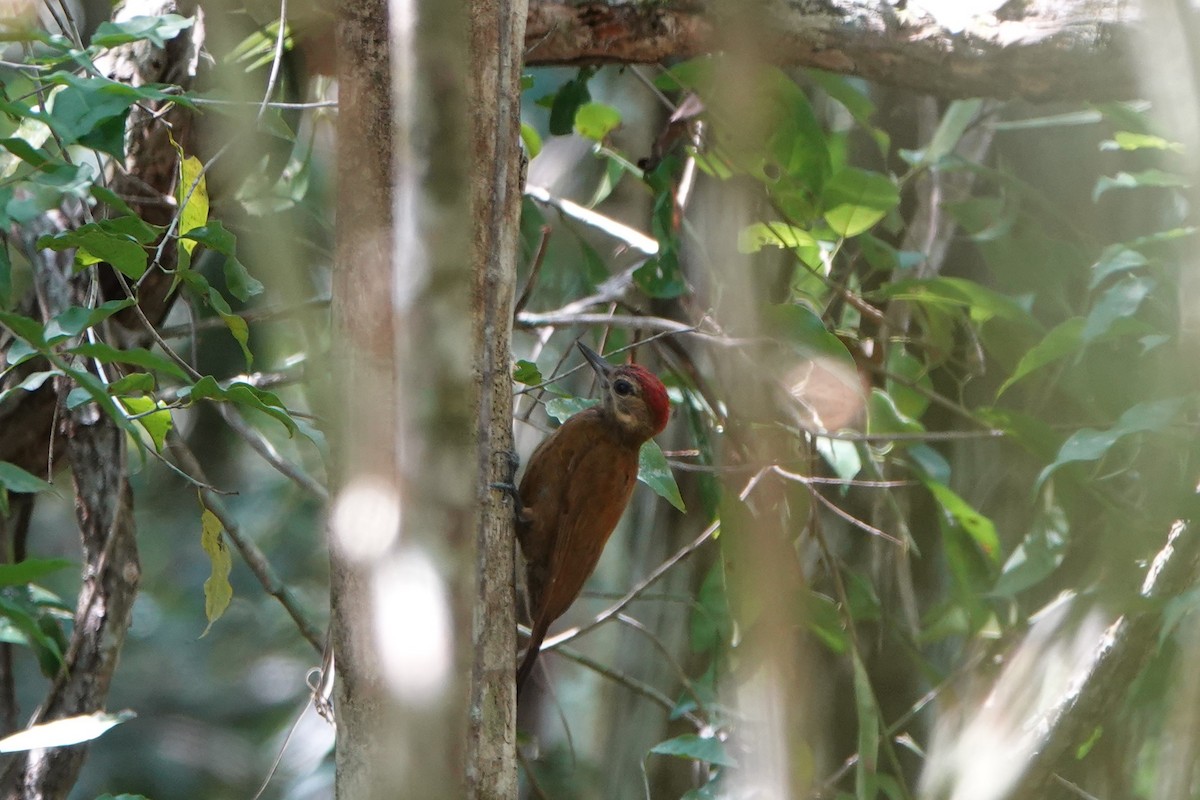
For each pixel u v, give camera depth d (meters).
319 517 15.07
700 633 9.30
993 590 8.86
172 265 7.76
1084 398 8.77
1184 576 6.95
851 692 9.17
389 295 4.52
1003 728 7.91
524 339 12.09
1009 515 9.50
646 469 7.78
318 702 6.93
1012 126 9.07
